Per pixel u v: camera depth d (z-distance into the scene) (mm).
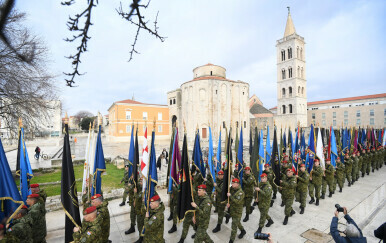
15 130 12531
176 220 7133
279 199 10383
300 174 8656
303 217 8188
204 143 35812
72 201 4871
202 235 5535
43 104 13250
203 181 8875
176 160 6734
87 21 2229
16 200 4266
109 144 41219
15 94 11688
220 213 7105
